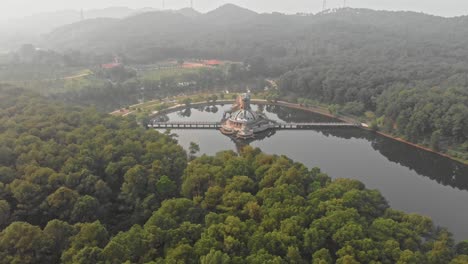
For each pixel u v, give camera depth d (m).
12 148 198.50
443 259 131.50
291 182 176.38
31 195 160.50
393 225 146.12
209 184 180.12
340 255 128.50
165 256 130.00
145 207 168.38
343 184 185.12
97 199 168.12
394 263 129.25
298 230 138.88
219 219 146.00
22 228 128.62
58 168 187.12
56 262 130.25
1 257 121.50
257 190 180.75
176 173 198.50
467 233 196.25
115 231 163.25
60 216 155.88
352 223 140.88
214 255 119.31
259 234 133.38
